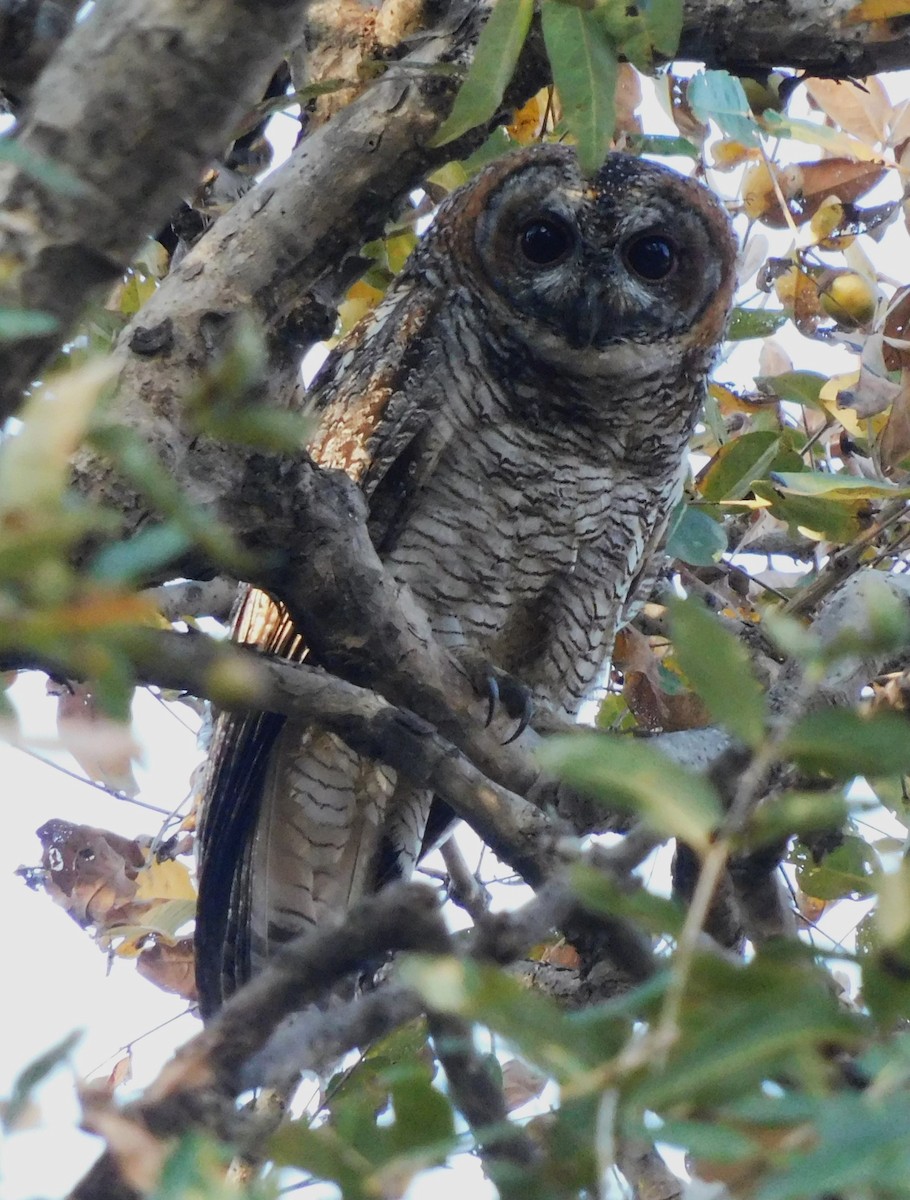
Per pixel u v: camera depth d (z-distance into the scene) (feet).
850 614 20.15
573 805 24.34
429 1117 10.72
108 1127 9.91
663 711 30.91
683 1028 9.34
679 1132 8.82
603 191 35.76
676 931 9.86
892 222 34.40
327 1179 10.06
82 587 8.17
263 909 34.22
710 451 40.42
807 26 23.12
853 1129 7.83
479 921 13.38
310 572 22.57
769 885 17.62
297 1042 12.11
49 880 32.35
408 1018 12.71
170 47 12.60
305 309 20.99
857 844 25.67
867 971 9.61
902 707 18.71
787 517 30.53
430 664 23.91
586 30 16.20
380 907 12.55
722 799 12.79
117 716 8.50
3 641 8.12
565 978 25.90
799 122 30.32
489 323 34.78
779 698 18.57
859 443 33.12
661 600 38.40
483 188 36.24
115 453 8.87
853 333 33.53
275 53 12.84
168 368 19.49
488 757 24.36
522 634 36.19
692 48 23.47
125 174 12.67
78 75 12.71
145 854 33.50
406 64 21.03
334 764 34.24
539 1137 11.85
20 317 9.55
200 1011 29.78
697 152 33.65
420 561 34.50
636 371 34.99
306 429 9.57
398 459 33.88
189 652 21.08
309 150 21.16
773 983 9.50
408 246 36.24
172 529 8.70
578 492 34.88
